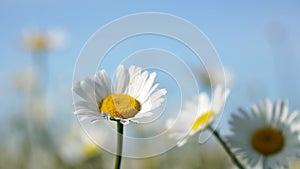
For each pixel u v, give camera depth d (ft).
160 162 2.70
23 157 3.08
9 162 3.10
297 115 1.64
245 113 1.64
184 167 2.67
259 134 1.62
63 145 2.81
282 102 1.64
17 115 3.22
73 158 2.72
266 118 1.64
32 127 3.14
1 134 3.21
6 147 3.19
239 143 1.61
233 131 1.63
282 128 1.63
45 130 3.06
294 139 1.61
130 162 2.68
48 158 2.98
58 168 2.88
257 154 1.62
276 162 1.59
